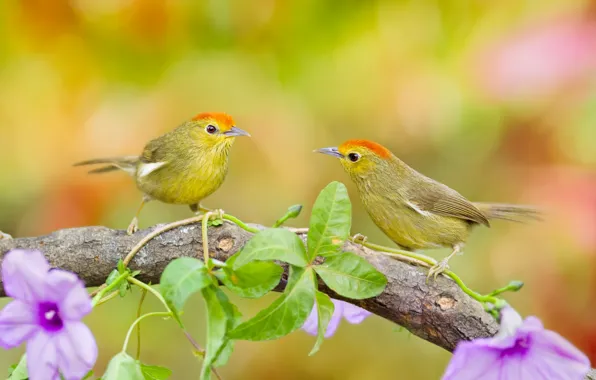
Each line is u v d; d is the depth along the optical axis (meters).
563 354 5.46
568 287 10.59
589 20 10.61
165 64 10.96
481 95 10.84
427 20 10.94
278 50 10.94
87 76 10.90
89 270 6.52
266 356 11.84
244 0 10.70
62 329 5.16
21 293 5.15
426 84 10.99
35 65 10.94
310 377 11.80
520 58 10.59
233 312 5.48
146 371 5.76
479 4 10.87
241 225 6.35
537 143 11.11
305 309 5.46
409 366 11.84
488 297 5.74
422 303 6.19
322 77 11.09
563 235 10.60
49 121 11.00
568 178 10.78
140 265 6.43
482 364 5.42
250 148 11.27
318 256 5.75
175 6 10.64
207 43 10.97
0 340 5.14
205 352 5.64
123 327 11.62
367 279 5.58
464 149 11.80
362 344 11.91
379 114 11.22
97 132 10.98
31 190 11.20
